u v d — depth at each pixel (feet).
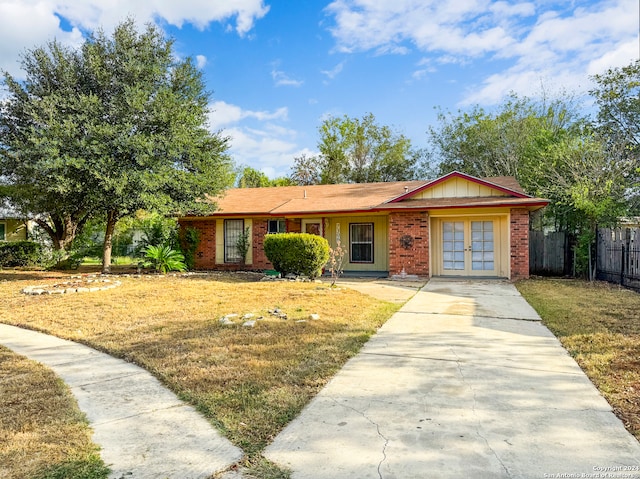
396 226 45.19
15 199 50.90
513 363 15.53
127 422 11.03
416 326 21.75
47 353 18.06
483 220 44.88
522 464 8.73
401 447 9.49
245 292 32.71
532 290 34.06
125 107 43.45
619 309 25.02
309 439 9.95
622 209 44.24
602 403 11.84
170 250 50.16
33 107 43.32
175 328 21.49
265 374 14.42
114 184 40.14
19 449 9.46
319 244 41.70
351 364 15.65
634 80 56.29
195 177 47.55
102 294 32.32
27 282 40.96
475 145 88.02
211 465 8.84
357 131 124.77
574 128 68.44
